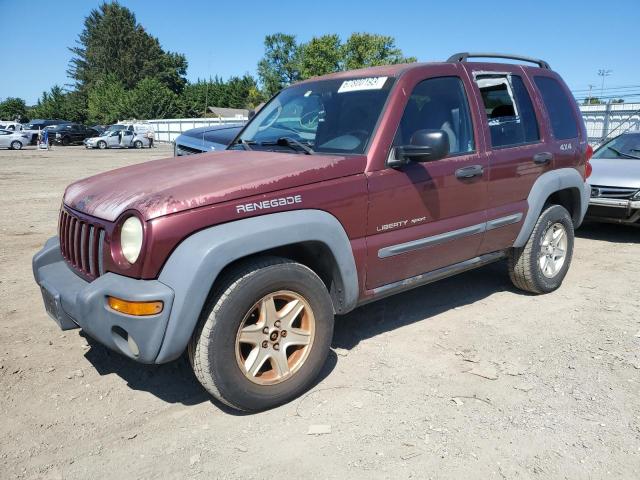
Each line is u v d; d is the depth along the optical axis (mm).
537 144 4617
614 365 3619
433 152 3326
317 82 4301
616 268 5910
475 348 3898
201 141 8680
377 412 3082
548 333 4156
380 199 3441
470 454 2703
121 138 37812
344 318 4500
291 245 3199
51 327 4316
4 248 6887
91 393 3340
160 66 100188
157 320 2703
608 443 2783
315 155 3549
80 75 99938
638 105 21797
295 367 3174
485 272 5766
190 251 2725
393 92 3619
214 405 3207
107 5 99125
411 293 5117
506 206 4355
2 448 2797
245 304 2891
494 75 4375
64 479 2570
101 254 2977
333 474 2570
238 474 2588
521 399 3205
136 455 2742
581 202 5203
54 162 23203
